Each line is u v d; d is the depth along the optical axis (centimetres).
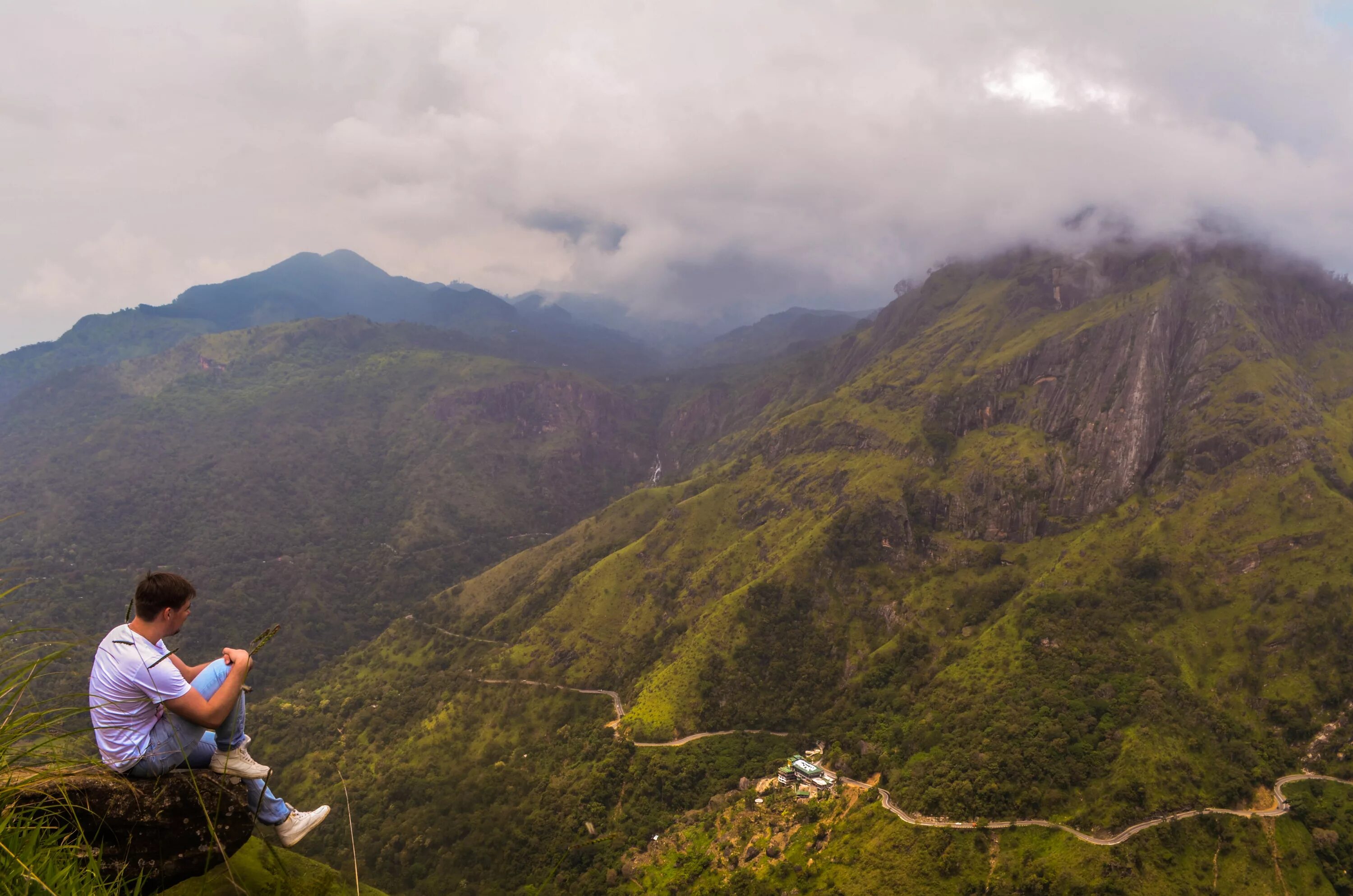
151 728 880
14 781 761
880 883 8294
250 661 964
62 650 830
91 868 738
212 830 810
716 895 8669
